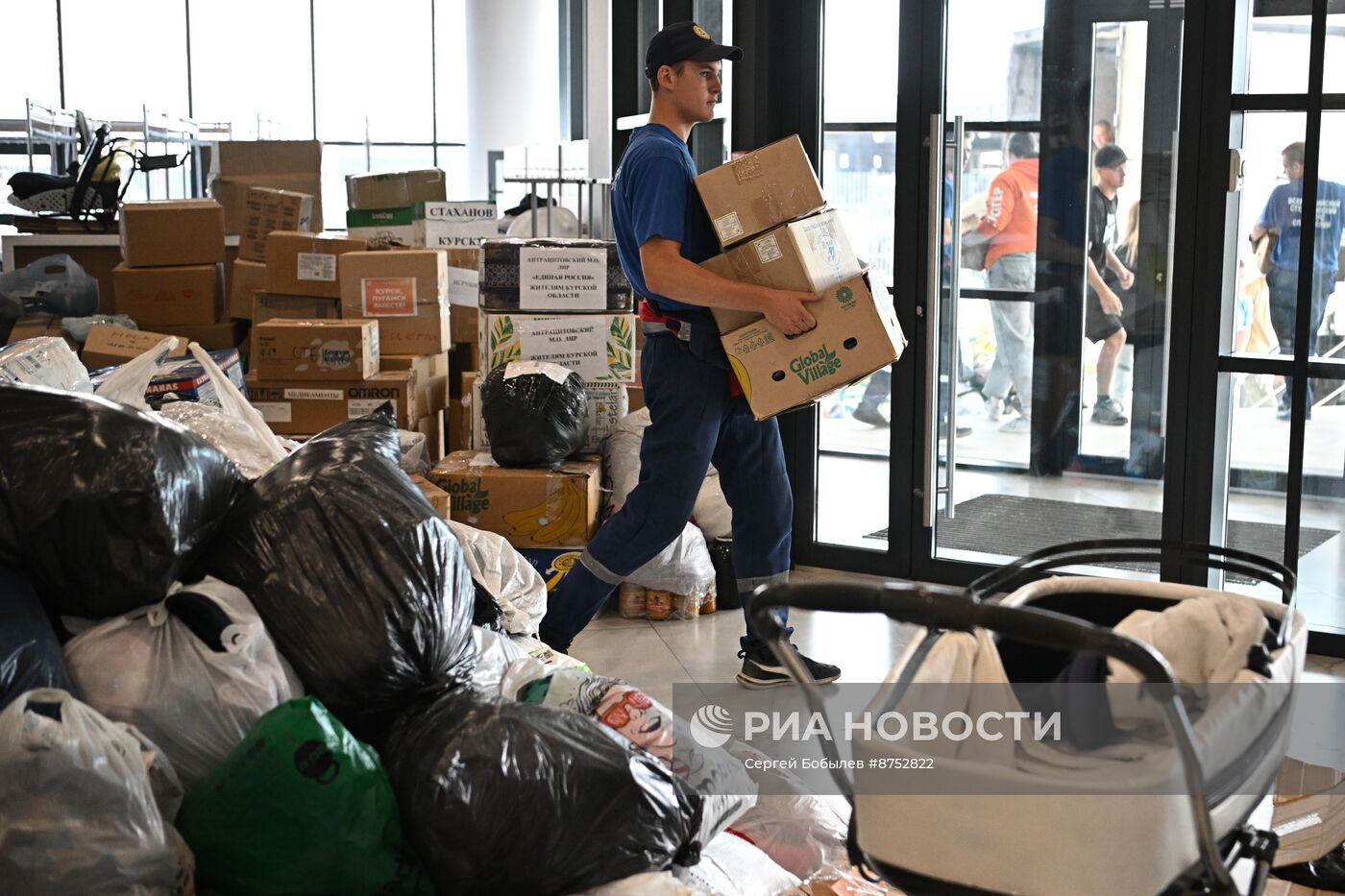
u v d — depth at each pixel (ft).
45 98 38.75
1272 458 12.14
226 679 5.74
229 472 6.54
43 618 5.71
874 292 9.58
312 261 15.17
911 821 4.06
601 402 13.53
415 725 5.92
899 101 13.65
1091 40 12.73
